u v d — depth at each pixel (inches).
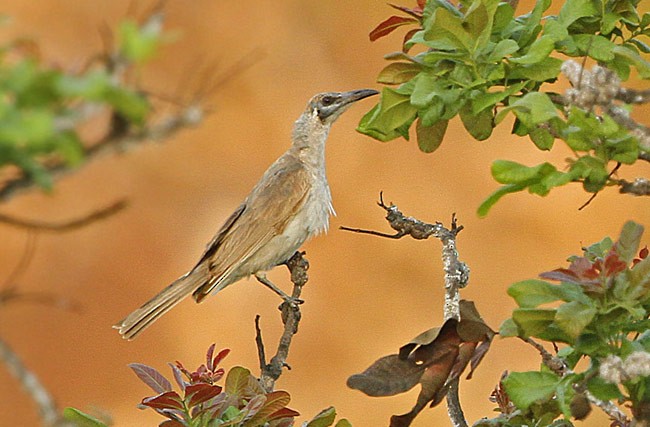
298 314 271.7
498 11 202.2
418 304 709.9
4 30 339.9
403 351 179.9
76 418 186.9
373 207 756.6
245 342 678.5
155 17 118.9
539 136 220.7
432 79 195.2
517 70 201.9
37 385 129.2
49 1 757.3
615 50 196.4
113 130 116.9
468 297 709.3
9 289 150.0
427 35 197.0
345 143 788.0
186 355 676.1
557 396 169.9
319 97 366.9
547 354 182.9
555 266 719.1
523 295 171.2
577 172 174.6
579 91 173.8
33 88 108.9
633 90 175.2
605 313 168.7
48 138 111.0
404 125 215.6
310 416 652.7
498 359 621.3
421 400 179.3
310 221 359.6
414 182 769.6
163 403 182.2
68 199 720.3
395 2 855.1
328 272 720.3
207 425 183.3
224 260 341.7
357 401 650.8
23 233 693.9
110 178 737.6
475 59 197.8
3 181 118.1
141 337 682.2
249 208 350.0
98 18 761.6
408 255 726.5
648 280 168.6
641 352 165.0
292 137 370.0
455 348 179.2
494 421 209.8
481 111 207.8
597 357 173.0
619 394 169.8
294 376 671.1
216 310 687.7
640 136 172.9
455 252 235.6
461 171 770.8
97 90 109.3
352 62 841.5
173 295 334.3
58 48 741.9
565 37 203.5
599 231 725.3
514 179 170.4
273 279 701.9
